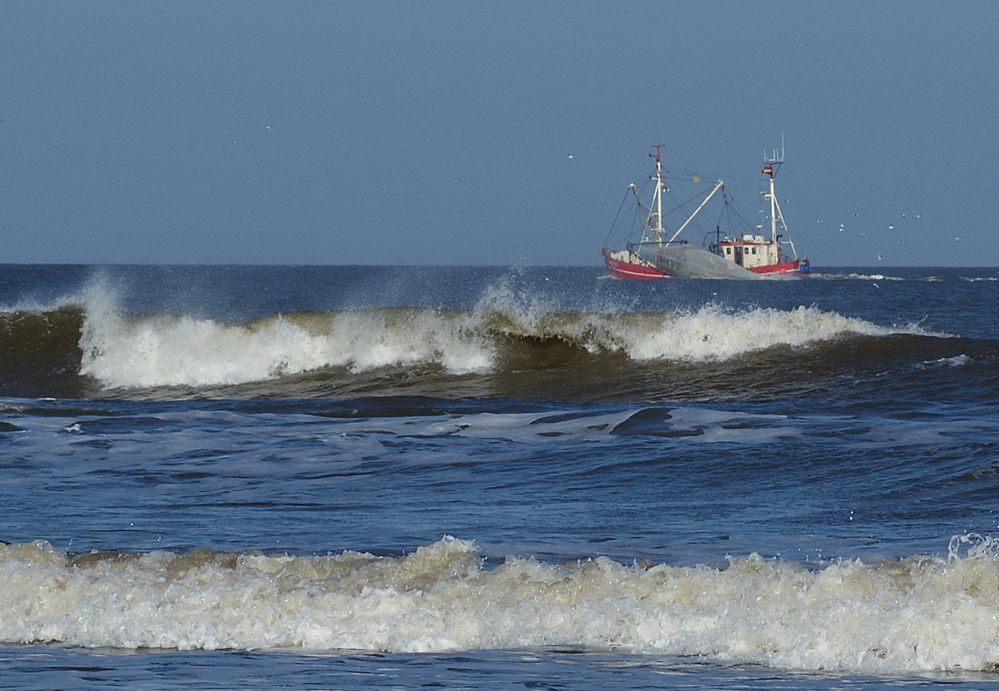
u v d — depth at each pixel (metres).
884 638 32.19
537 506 54.50
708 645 32.88
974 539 45.44
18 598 36.34
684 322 113.25
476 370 111.94
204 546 44.84
